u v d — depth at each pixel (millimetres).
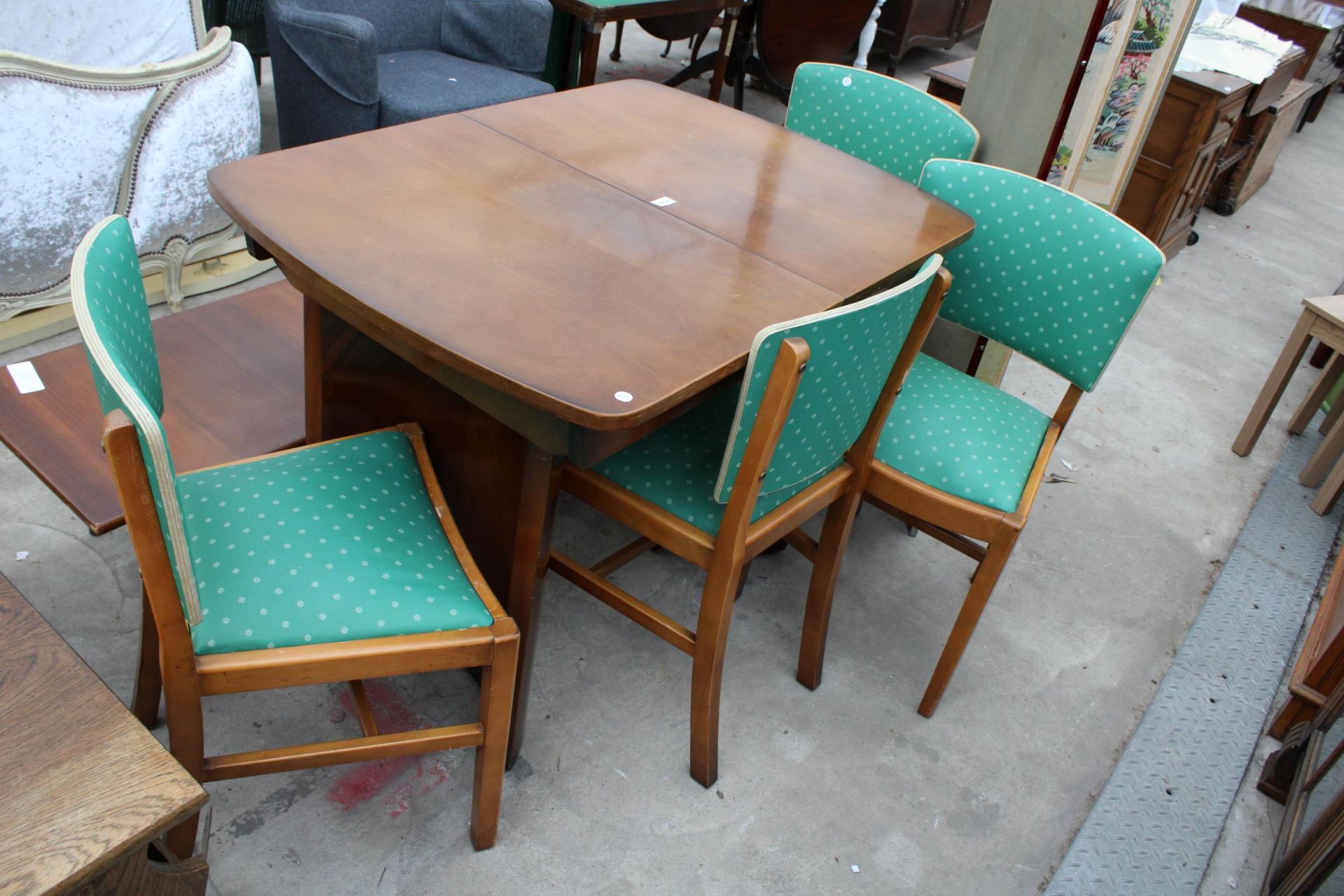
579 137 1795
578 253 1384
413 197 1451
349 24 2449
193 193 2277
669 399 1115
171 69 2135
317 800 1454
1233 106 3408
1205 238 4102
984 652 1957
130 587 1713
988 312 1812
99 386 988
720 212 1591
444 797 1493
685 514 1404
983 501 1571
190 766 1143
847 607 2002
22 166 1966
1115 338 1647
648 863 1455
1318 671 1753
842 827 1565
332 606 1141
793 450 1323
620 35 4477
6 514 1804
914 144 2104
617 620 1865
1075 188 2213
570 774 1560
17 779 686
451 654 1176
